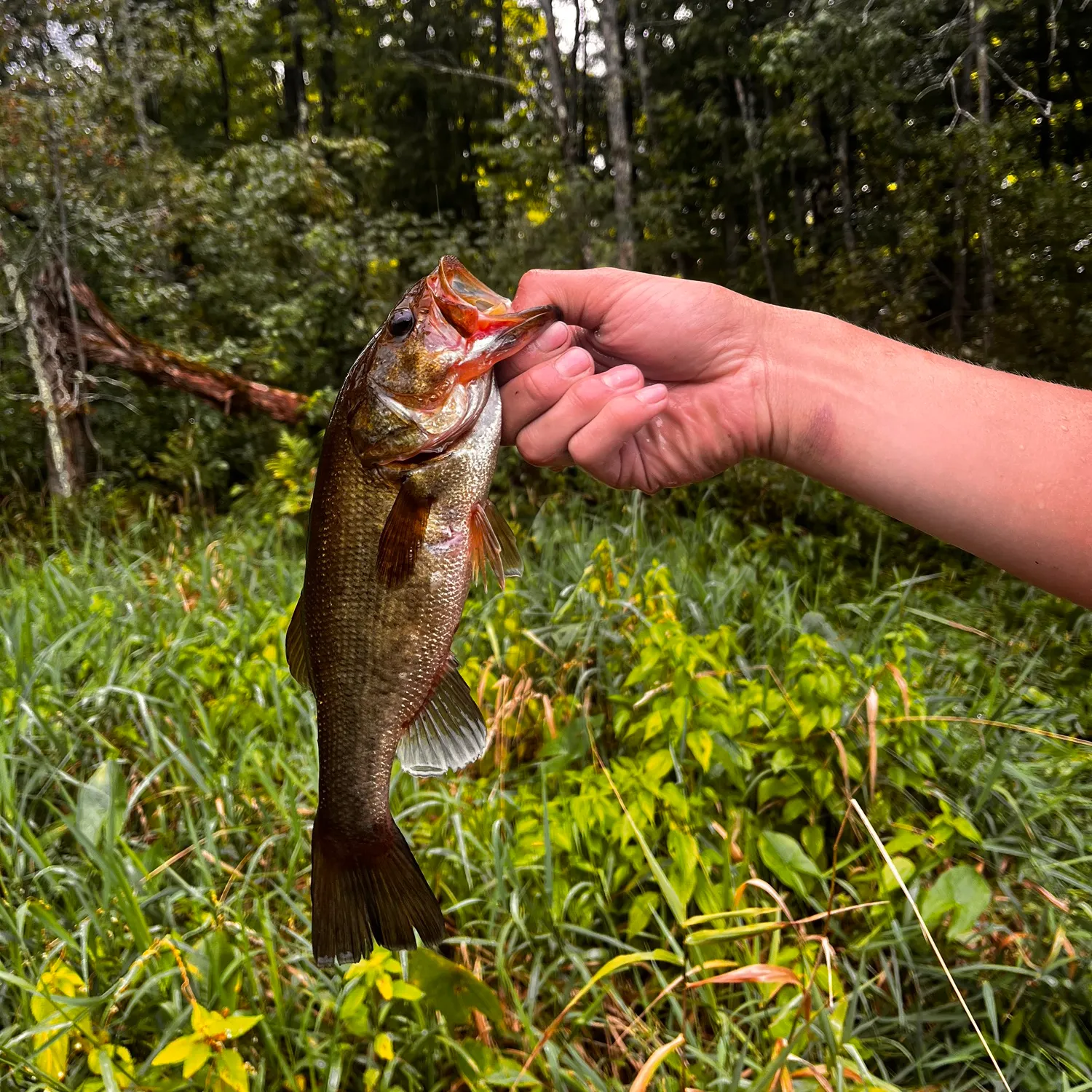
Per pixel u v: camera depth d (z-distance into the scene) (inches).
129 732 27.9
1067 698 33.8
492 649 33.6
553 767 26.7
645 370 16.8
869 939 21.2
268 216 92.1
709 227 152.8
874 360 15.7
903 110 118.5
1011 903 23.2
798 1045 18.1
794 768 24.3
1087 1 109.8
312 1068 18.9
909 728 24.9
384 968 18.3
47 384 71.4
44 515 67.7
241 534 58.1
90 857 21.9
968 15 101.3
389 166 170.6
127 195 84.2
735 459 16.7
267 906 22.0
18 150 72.1
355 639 14.5
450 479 14.4
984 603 45.1
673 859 21.7
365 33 204.4
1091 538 13.8
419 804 25.0
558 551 45.0
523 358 15.8
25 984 18.2
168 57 101.2
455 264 15.1
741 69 136.9
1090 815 26.6
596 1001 19.8
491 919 21.9
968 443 14.5
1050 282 79.5
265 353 83.4
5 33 80.1
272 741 29.0
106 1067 16.8
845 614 39.0
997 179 84.6
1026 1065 19.6
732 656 31.0
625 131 106.3
